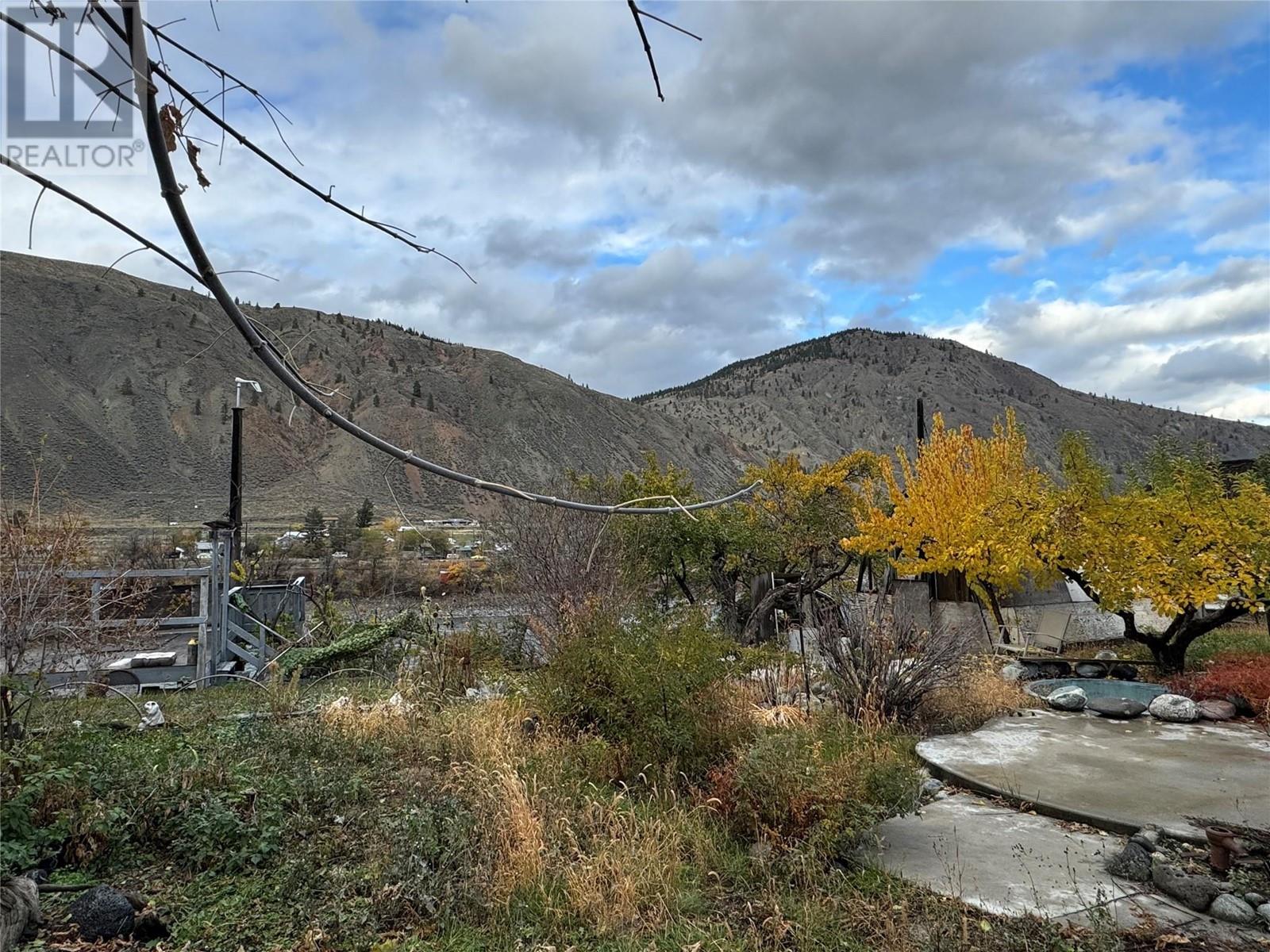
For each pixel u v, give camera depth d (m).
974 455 14.03
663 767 6.32
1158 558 10.82
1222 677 9.63
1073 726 8.68
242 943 4.00
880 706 8.45
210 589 12.95
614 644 7.12
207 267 1.24
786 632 14.30
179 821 5.12
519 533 13.76
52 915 4.17
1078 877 4.94
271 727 7.80
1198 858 5.15
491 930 4.19
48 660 7.89
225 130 1.28
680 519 16.70
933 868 5.08
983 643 12.95
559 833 5.20
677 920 4.33
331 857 4.98
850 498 18.27
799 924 4.18
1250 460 19.86
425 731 7.67
